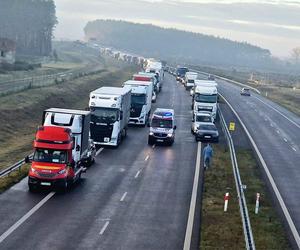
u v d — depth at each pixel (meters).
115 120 44.72
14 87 73.44
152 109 73.31
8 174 31.94
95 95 45.09
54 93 75.00
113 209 26.78
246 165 40.56
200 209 27.56
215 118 65.06
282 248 22.09
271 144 52.69
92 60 199.12
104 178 33.72
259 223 25.56
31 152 40.56
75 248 20.66
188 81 108.25
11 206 26.20
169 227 24.23
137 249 21.03
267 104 96.38
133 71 153.75
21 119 55.47
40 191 29.55
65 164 29.89
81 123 33.06
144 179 34.03
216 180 34.50
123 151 43.75
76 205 27.11
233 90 121.31
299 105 101.94
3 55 119.50
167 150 45.53
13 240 21.17
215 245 21.73
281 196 31.95
